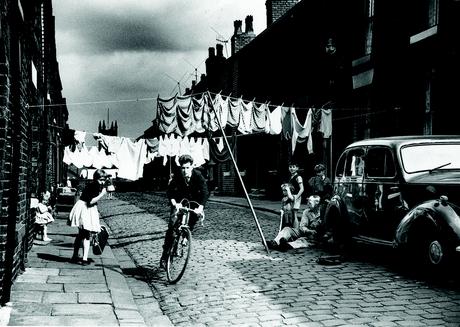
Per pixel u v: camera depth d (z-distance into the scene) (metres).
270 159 26.09
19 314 4.84
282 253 8.88
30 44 7.69
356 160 8.40
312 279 6.57
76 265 7.82
